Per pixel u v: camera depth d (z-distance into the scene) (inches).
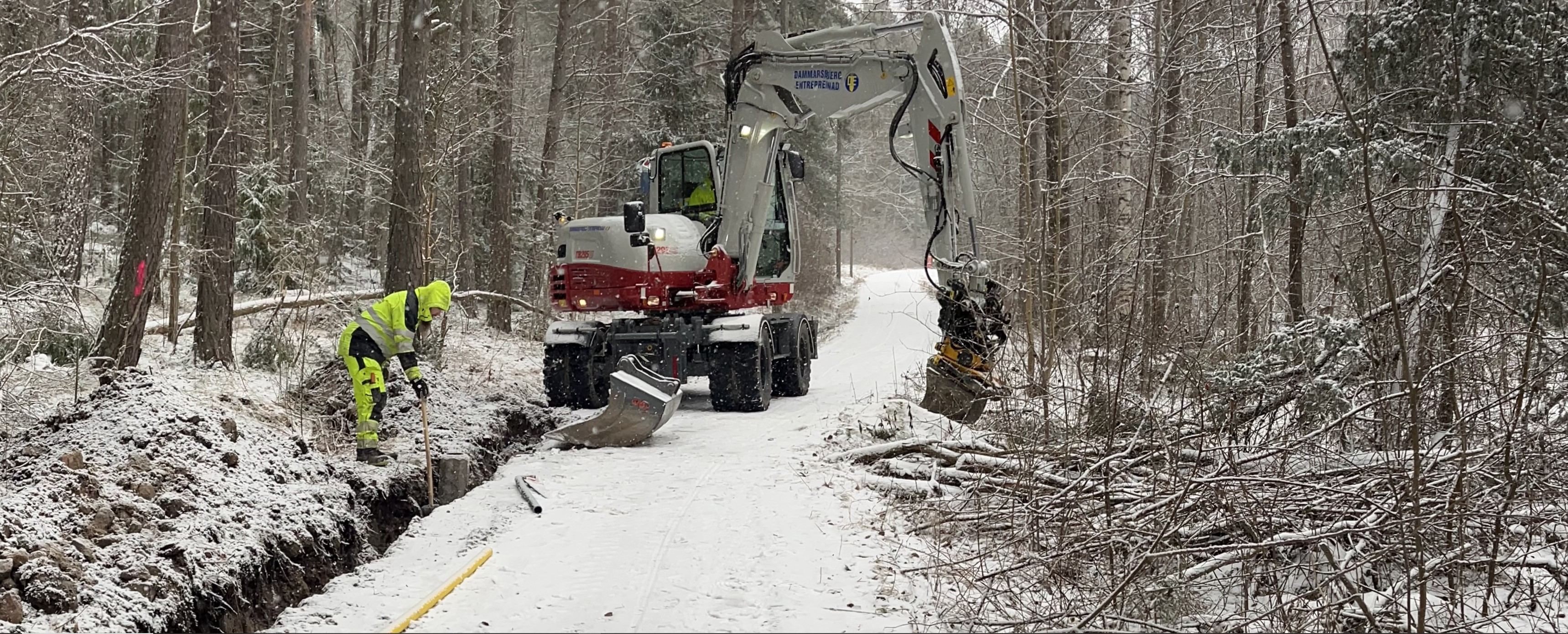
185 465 257.6
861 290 2057.1
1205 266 560.1
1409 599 227.5
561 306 534.0
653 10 1167.0
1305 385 329.4
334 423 384.2
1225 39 645.3
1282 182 429.4
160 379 292.7
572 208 1104.8
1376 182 398.3
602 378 523.2
